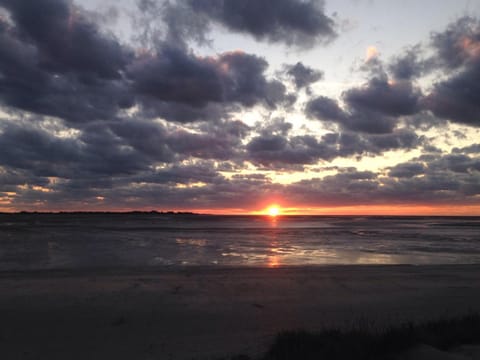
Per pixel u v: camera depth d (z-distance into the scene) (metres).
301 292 10.52
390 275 13.29
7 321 7.54
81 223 65.38
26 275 12.71
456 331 5.68
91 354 5.77
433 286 11.51
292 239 31.14
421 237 34.84
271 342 6.18
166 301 9.33
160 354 5.73
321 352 5.05
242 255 20.11
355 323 7.41
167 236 33.50
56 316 7.94
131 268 14.81
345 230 47.69
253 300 9.55
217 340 6.45
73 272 13.55
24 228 43.94
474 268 15.14
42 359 5.57
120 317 7.92
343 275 13.17
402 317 7.96
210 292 10.39
